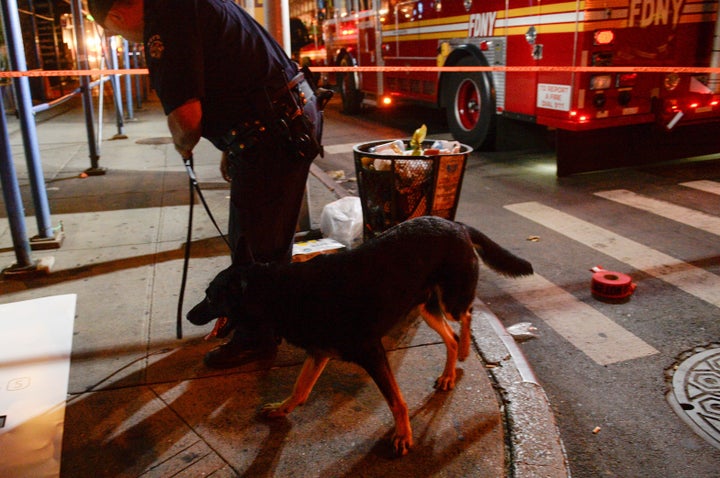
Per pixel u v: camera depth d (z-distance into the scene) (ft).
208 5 8.23
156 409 8.80
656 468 8.00
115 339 10.75
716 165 24.43
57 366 9.87
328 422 8.52
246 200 9.37
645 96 21.57
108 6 8.06
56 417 8.58
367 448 8.00
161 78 8.14
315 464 7.72
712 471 7.92
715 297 12.79
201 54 8.23
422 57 31.37
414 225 8.66
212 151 28.22
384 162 12.40
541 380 10.07
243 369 9.85
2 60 36.63
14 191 13.07
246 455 7.88
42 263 13.71
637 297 12.95
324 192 20.70
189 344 10.59
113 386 9.35
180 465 7.70
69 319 11.48
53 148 29.30
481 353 10.32
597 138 22.79
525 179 23.00
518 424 8.55
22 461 7.76
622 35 20.48
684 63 21.71
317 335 7.82
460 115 28.91
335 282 7.78
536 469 7.74
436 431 8.32
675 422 8.90
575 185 21.98
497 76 25.04
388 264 8.01
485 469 7.61
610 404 9.37
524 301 12.99
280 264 8.13
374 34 37.09
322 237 15.52
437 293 8.79
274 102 8.95
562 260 15.06
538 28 21.93
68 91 61.77
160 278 13.38
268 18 14.38
